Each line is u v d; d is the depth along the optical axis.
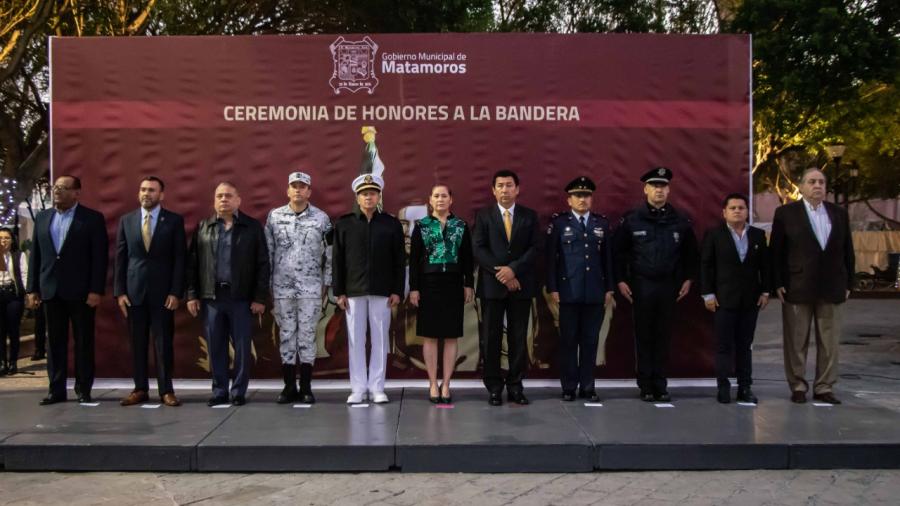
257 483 5.34
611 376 7.83
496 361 7.01
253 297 7.01
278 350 7.73
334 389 7.69
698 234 7.82
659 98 7.79
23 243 11.34
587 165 7.77
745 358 7.18
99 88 7.69
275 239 7.15
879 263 28.83
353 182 7.53
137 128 7.70
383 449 5.61
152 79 7.69
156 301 6.92
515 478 5.48
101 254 7.09
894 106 18.50
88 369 7.14
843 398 7.39
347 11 14.48
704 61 7.80
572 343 7.13
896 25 15.70
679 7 18.23
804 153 27.20
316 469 5.62
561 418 6.46
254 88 7.71
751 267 7.07
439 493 5.11
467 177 7.74
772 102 17.31
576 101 7.77
